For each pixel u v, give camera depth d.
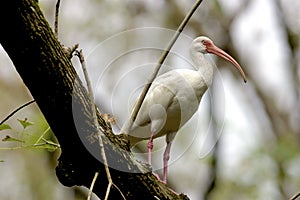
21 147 7.64
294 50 19.62
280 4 19.66
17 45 6.42
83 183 7.43
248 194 16.64
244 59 19.91
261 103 19.95
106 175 7.33
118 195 7.50
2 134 16.19
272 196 16.62
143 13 18.75
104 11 17.95
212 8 19.66
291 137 18.22
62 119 6.88
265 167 16.69
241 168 16.78
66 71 6.70
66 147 7.16
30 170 17.19
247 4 19.47
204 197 15.91
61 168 7.33
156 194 7.64
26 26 6.36
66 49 6.80
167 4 19.44
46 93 6.70
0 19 6.29
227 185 16.70
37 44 6.45
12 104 17.08
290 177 16.80
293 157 16.84
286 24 19.61
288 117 19.70
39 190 17.14
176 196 7.86
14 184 17.34
